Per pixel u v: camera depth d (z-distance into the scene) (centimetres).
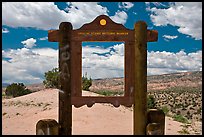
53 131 834
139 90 863
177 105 5425
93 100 872
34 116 1641
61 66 872
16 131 1355
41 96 2156
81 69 874
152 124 852
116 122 1498
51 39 883
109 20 881
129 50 877
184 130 1436
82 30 877
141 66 863
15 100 2117
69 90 870
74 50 877
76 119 1505
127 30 877
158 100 6288
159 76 10025
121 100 870
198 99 6081
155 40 877
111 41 884
